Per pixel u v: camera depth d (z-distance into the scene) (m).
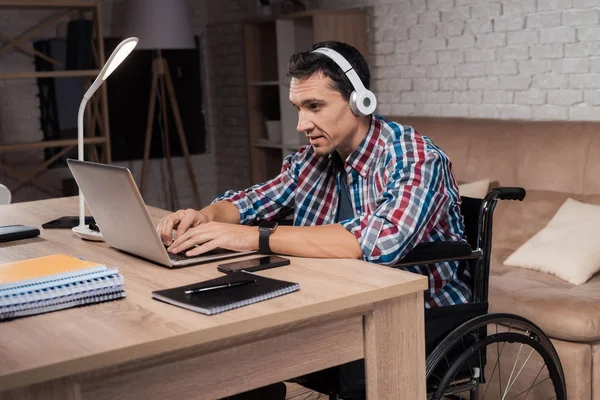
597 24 3.43
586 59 3.49
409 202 1.68
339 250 1.63
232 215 2.07
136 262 1.68
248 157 5.77
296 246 1.64
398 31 4.39
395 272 1.50
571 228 2.84
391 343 1.46
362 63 1.84
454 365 1.73
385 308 1.44
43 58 5.20
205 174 6.10
